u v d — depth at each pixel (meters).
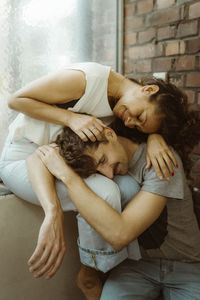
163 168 0.84
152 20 1.34
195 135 1.07
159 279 0.96
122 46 1.51
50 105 0.95
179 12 1.23
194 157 1.26
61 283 1.12
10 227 1.00
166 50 1.30
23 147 1.01
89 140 0.84
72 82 0.93
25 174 0.93
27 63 1.25
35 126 0.97
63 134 0.90
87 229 0.85
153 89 0.97
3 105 1.22
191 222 0.99
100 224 0.79
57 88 0.93
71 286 1.14
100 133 0.85
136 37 1.44
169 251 0.97
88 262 0.89
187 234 0.98
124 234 0.79
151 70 1.39
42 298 1.08
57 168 0.85
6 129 1.25
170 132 0.99
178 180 0.87
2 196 0.99
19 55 1.22
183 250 0.97
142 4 1.38
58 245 0.79
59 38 1.33
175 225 0.95
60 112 0.92
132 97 0.98
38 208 1.04
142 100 0.96
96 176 0.87
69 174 0.83
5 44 1.18
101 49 1.48
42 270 0.79
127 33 1.48
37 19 1.24
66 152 0.84
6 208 0.98
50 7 1.27
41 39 1.27
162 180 0.85
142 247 0.98
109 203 0.82
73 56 1.40
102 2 1.43
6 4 1.15
